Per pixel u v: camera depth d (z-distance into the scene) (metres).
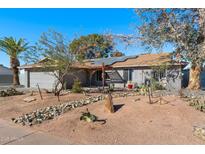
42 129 6.85
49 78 24.16
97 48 34.91
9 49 27.36
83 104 9.21
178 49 8.44
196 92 15.11
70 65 13.31
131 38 11.15
